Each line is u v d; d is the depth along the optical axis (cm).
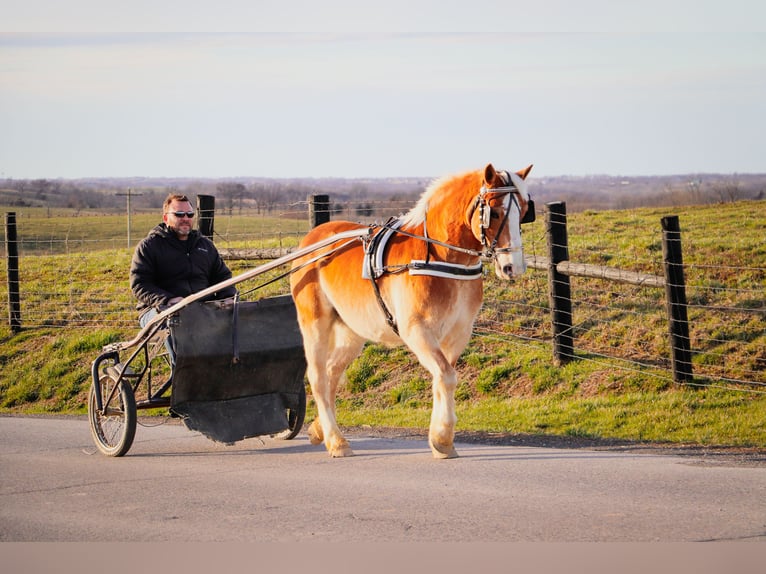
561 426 1249
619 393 1363
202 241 1114
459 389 1498
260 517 748
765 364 1380
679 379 1346
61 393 1770
